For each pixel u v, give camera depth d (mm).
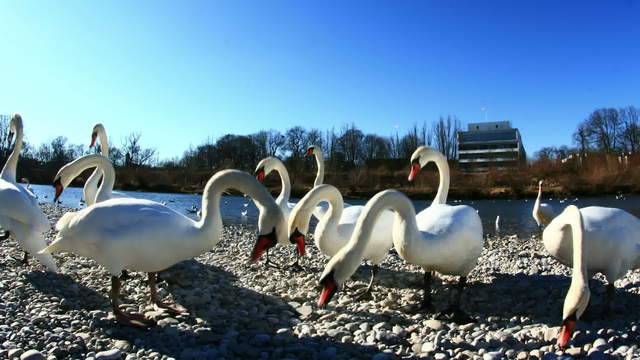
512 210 35344
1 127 66875
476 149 97812
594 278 8320
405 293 7500
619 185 52906
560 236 6031
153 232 5062
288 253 11773
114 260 5105
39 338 4664
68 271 7871
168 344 4809
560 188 53281
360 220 5070
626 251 5832
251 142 90500
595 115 84875
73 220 5246
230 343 4828
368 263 10047
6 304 5621
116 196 9461
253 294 6969
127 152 77062
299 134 87000
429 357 4594
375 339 5062
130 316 5434
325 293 4840
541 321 5922
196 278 7867
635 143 80688
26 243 6984
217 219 5512
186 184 63750
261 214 5531
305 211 7254
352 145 88688
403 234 5676
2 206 6789
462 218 6117
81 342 4664
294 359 4457
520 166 66500
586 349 4746
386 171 67062
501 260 10875
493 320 5988
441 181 9742
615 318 5902
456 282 8219
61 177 8766
